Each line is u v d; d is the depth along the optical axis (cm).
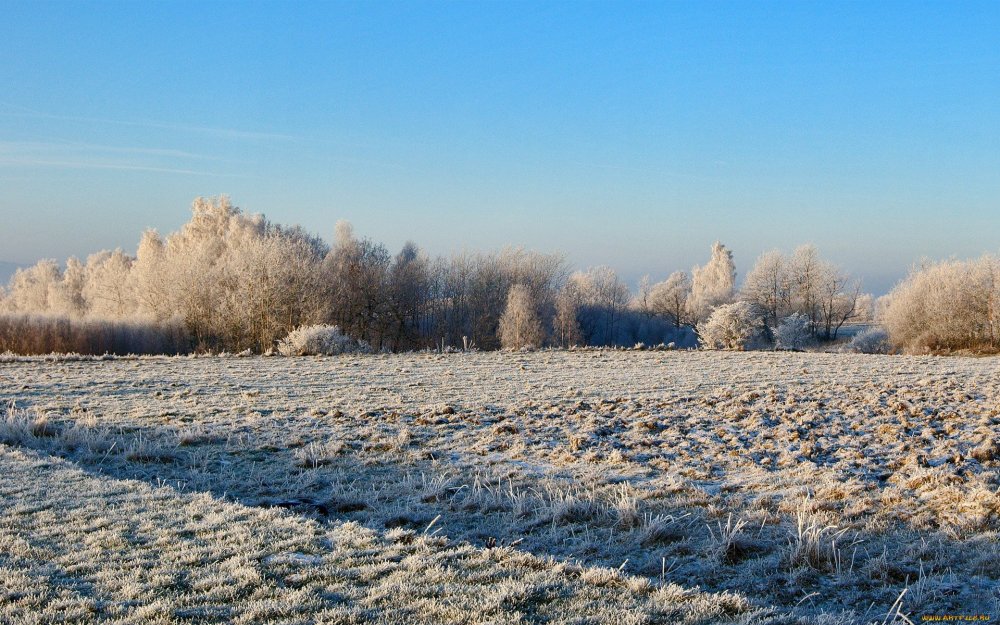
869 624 574
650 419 1535
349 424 1540
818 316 7156
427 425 1531
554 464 1208
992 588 640
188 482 1056
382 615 526
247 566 629
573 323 6656
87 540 700
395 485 1071
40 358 2912
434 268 6975
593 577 616
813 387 2022
